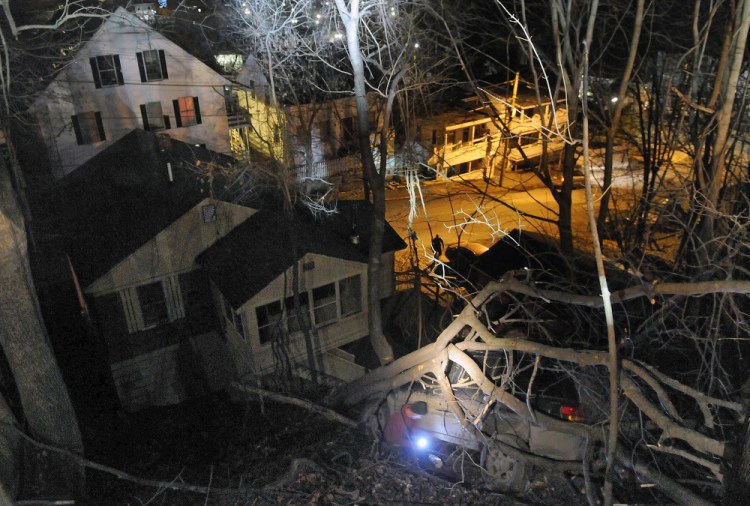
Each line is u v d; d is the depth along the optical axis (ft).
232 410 47.75
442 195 102.17
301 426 37.60
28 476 24.57
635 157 79.56
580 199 100.99
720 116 29.22
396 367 31.78
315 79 75.10
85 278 50.19
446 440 31.12
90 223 59.06
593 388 27.96
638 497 25.77
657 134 39.14
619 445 24.04
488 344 26.76
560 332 33.60
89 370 52.21
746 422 18.37
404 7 48.78
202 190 55.52
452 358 28.53
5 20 65.41
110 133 82.79
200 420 46.19
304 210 59.82
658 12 49.62
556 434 27.48
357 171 98.07
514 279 26.66
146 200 57.57
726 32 30.48
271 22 51.62
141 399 54.29
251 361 50.65
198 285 55.26
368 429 34.19
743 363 30.01
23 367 25.23
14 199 24.67
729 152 33.24
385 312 58.80
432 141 106.83
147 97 84.43
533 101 106.22
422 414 31.24
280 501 27.37
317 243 51.67
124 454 37.99
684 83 43.09
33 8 80.69
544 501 26.68
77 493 26.61
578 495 26.20
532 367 30.94
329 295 52.70
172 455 37.76
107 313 51.16
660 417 22.18
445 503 26.68
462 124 107.34
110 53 79.25
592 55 49.11
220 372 58.49
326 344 53.98
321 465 30.25
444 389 28.55
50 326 54.65
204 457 36.45
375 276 35.24
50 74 75.92
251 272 49.80
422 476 29.07
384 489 27.96
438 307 56.75
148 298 53.01
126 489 31.58
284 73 61.62
